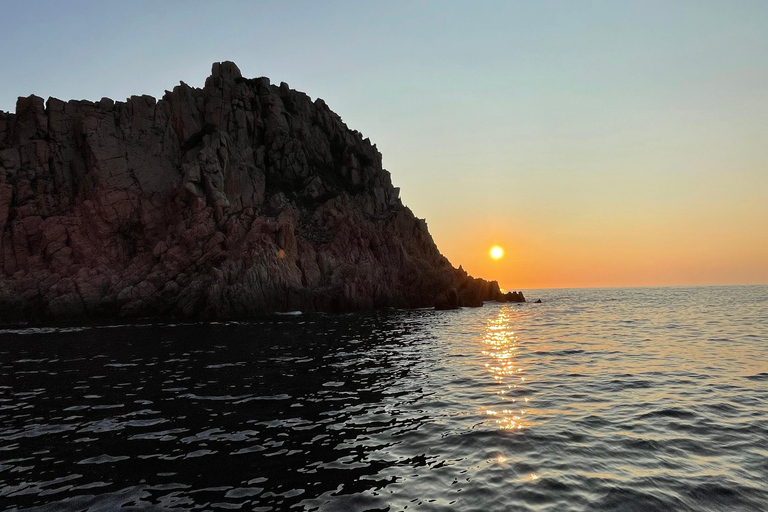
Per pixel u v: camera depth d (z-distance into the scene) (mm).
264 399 16484
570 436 11953
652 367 21156
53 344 32688
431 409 14820
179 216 62375
